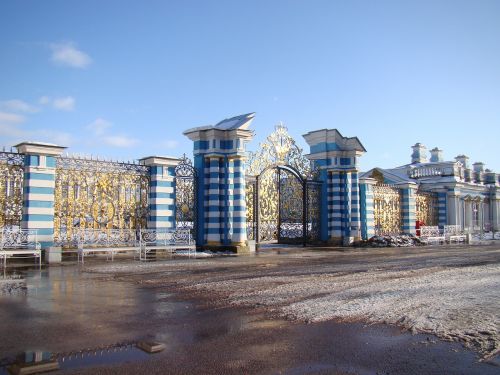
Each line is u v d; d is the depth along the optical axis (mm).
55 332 7406
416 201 39562
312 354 6383
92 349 6570
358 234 30766
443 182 42156
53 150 18469
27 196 17938
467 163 49938
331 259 19938
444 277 13492
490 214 49375
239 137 23812
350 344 6836
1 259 17344
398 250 26906
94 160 20266
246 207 25969
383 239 30984
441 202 42000
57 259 17734
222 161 24172
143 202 21797
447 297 10156
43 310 9000
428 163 45094
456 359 6168
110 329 7617
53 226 18500
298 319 8312
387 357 6258
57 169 19125
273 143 27906
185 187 23562
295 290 11211
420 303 9523
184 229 22828
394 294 10555
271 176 28047
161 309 9148
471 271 14984
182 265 17109
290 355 6336
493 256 21797
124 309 9141
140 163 22391
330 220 30766
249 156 26438
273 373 5656
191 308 9242
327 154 30906
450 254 23297
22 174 18219
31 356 6266
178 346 6734
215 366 5891
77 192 19656
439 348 6633
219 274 14414
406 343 6875
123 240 20453
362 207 32688
